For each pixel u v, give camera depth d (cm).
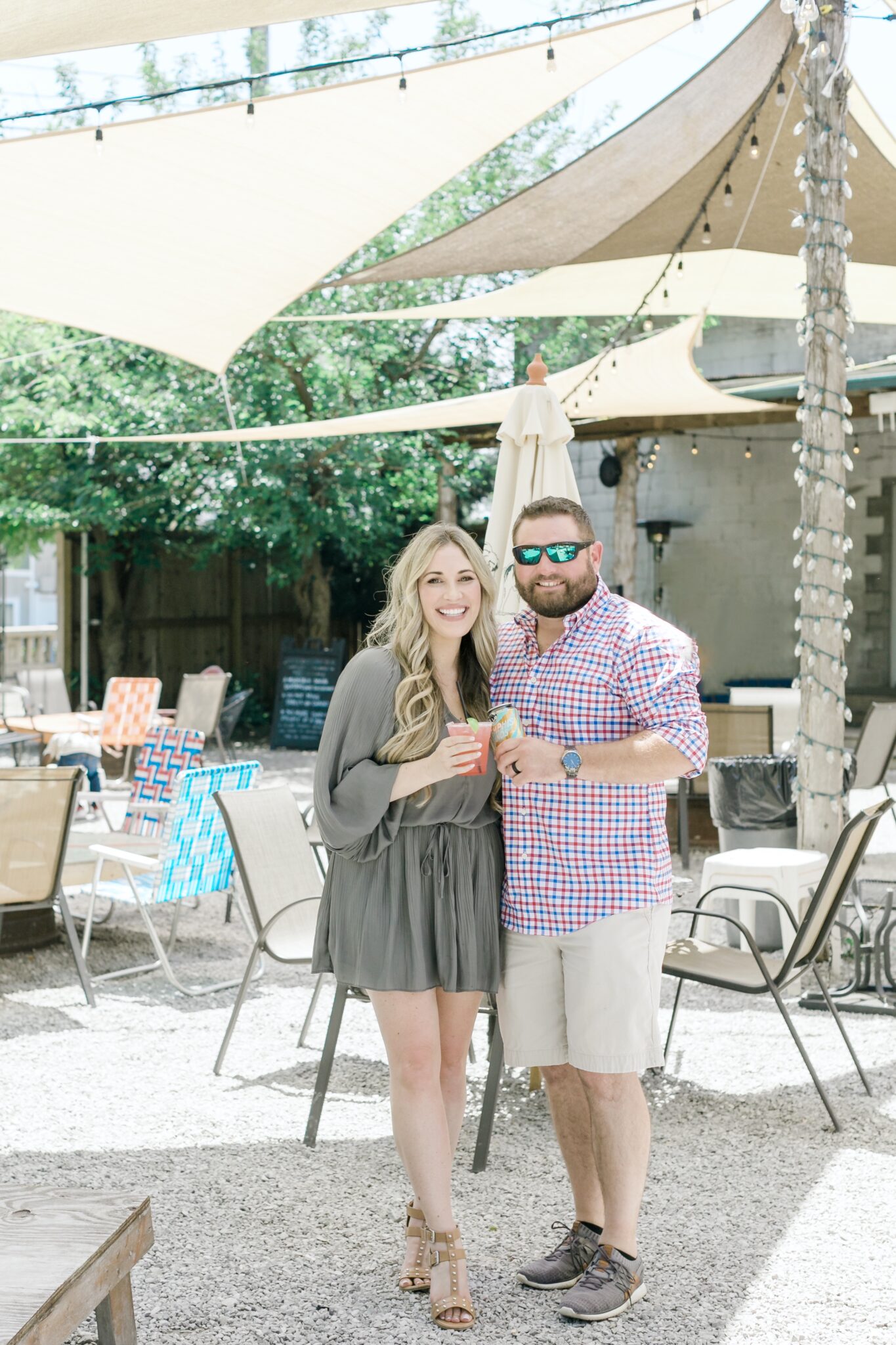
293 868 482
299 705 1511
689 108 559
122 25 366
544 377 431
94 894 565
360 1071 451
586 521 285
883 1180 351
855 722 1357
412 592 282
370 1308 280
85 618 1566
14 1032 493
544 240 663
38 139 469
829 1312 276
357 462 1441
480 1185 351
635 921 276
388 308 1430
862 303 779
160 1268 299
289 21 371
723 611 1522
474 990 283
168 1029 501
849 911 623
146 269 596
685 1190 345
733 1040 484
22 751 1298
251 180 519
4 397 1413
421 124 495
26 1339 175
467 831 285
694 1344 263
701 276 738
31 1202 220
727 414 1242
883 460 1416
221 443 1445
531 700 286
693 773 272
